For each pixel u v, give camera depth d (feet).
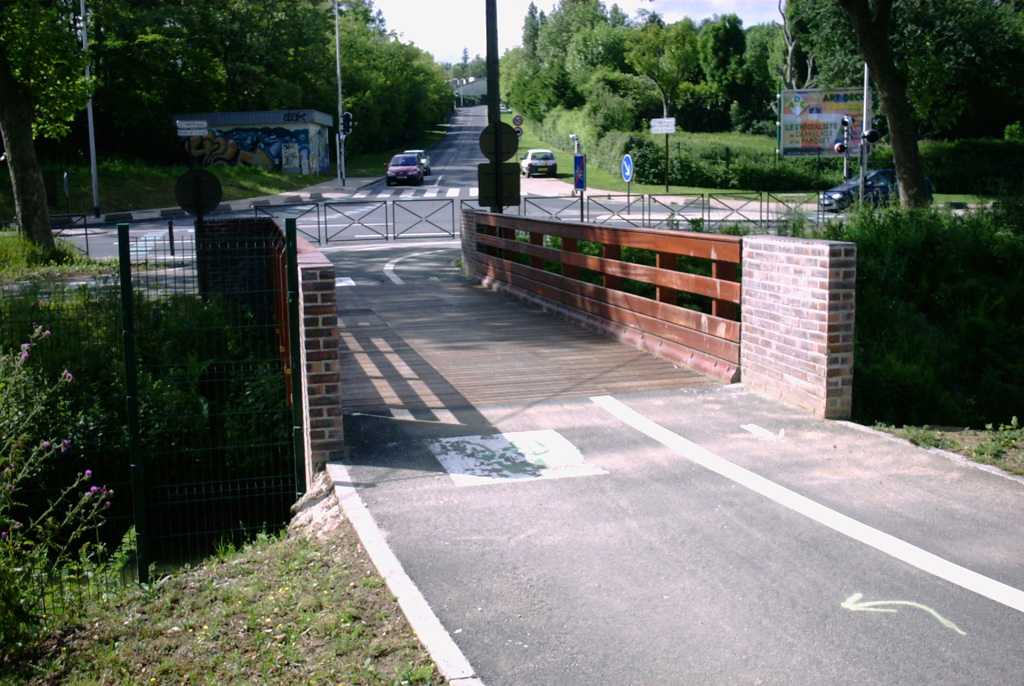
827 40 157.07
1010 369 38.40
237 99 184.44
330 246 82.74
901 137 65.00
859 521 17.28
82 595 17.62
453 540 16.87
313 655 13.07
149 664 13.55
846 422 23.58
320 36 200.64
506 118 358.64
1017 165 142.41
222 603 15.34
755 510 17.97
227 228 45.34
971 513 17.56
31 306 31.71
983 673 12.04
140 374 29.71
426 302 47.50
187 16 168.35
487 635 13.32
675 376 29.45
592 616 13.85
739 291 28.04
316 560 16.63
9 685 14.01
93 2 150.71
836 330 23.67
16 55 65.05
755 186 150.51
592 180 164.45
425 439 23.15
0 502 19.70
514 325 39.93
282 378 28.35
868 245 47.73
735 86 211.41
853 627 13.33
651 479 19.90
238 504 28.04
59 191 121.80
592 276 45.70
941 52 142.92
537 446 22.41
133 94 155.84
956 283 44.91
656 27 184.14
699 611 13.93
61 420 28.50
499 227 51.96
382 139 265.95
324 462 21.66
